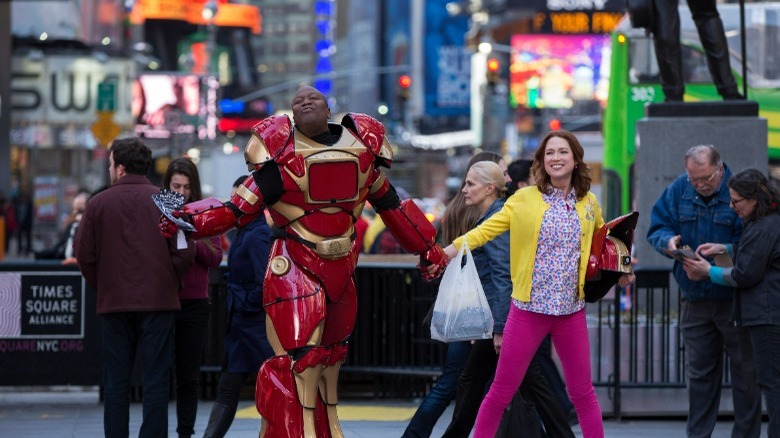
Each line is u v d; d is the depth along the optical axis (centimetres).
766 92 2252
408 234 756
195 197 1007
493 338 859
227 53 13025
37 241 4438
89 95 4841
